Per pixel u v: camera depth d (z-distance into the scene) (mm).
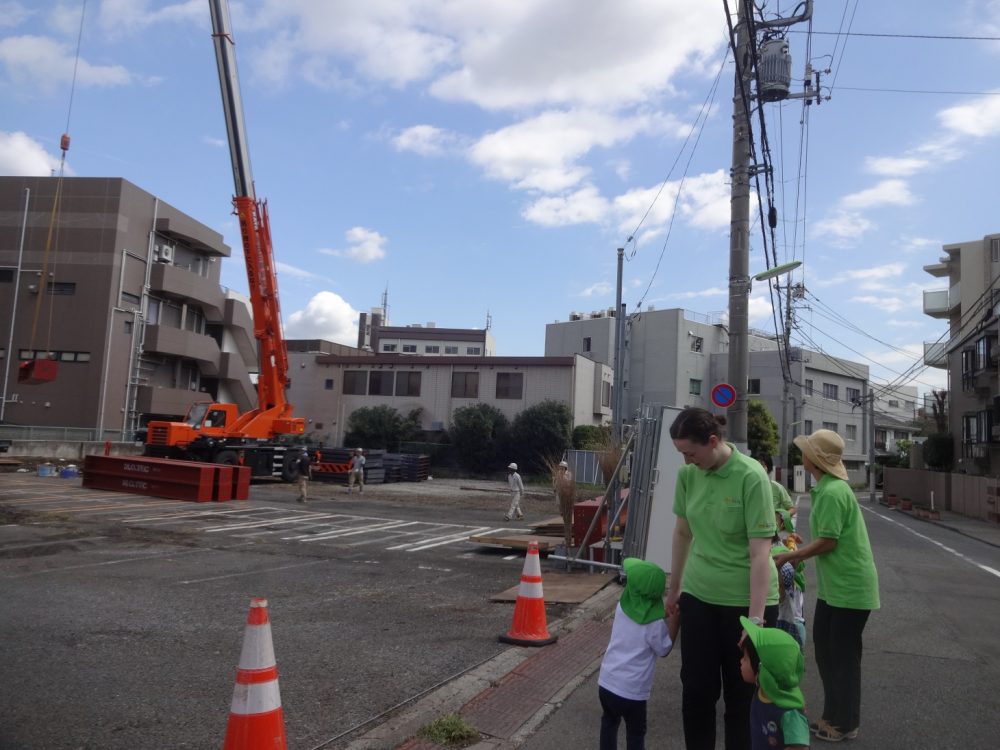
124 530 13711
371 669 5832
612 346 52375
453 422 41562
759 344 55938
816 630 4871
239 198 24938
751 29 12109
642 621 3523
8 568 9711
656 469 9070
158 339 37562
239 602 8250
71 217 36062
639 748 3529
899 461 56750
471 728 4527
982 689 5820
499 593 9250
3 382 35250
